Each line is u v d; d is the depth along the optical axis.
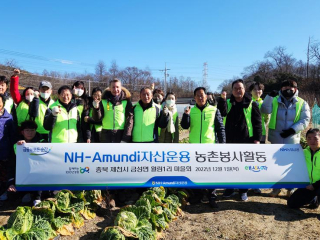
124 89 5.72
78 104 5.83
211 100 5.67
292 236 4.28
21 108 5.83
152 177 4.96
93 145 4.98
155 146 5.08
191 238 4.16
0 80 6.06
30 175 4.80
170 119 5.79
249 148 5.23
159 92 6.95
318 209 5.29
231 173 5.09
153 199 4.49
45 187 4.81
